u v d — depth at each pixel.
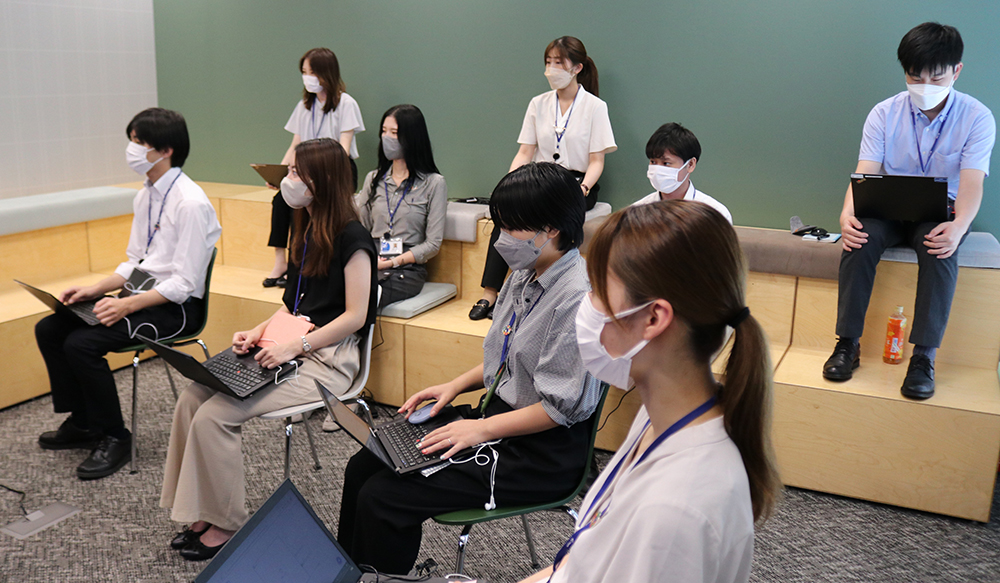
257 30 4.86
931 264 2.78
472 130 4.38
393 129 3.63
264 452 3.24
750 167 3.77
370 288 2.60
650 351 0.91
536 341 1.91
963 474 2.69
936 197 2.73
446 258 3.92
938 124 2.96
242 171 5.12
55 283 4.12
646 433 1.00
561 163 3.89
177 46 5.17
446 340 3.42
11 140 4.59
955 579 2.41
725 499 0.83
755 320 0.89
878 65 3.45
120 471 3.07
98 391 2.99
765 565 2.47
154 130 3.05
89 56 4.92
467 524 1.99
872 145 3.11
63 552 2.53
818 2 3.49
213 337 4.05
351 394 2.64
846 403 2.79
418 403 2.22
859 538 2.63
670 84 3.85
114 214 4.40
